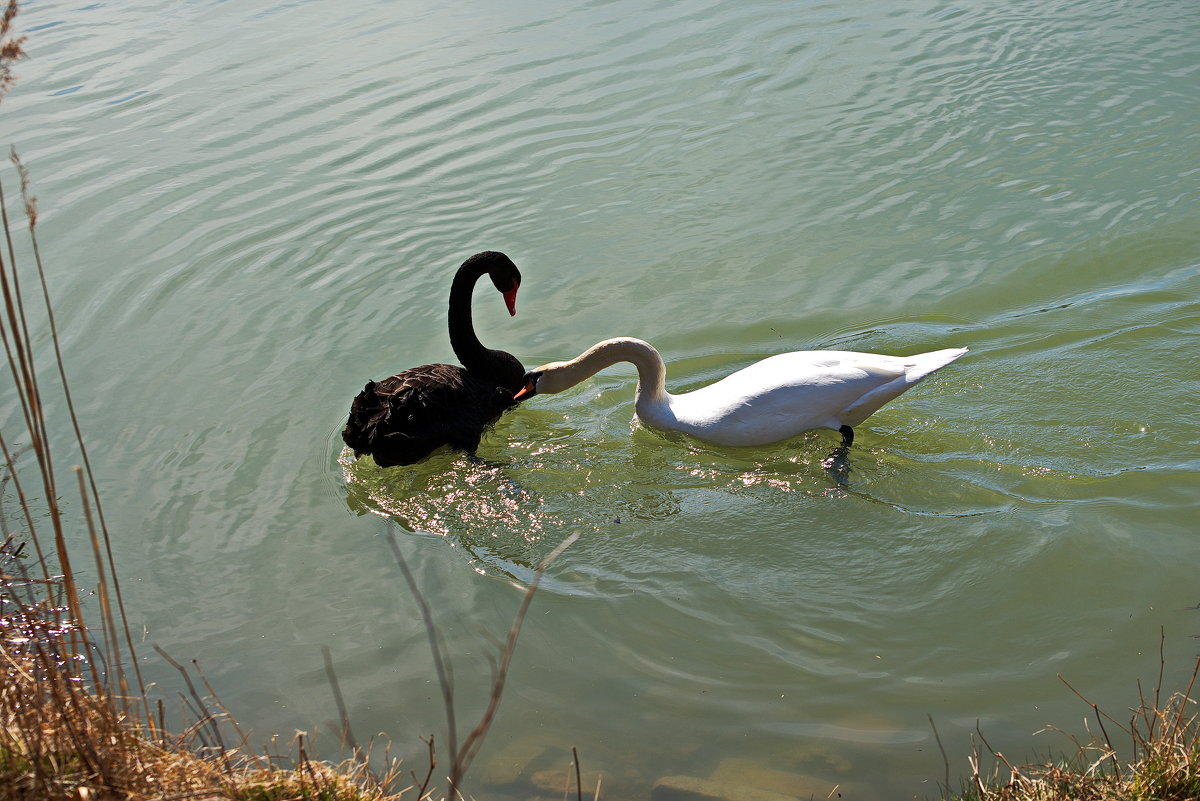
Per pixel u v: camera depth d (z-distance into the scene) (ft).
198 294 32.63
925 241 33.76
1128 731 15.66
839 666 17.81
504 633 19.06
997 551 20.39
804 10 53.21
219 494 24.09
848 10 52.90
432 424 24.94
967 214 34.99
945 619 18.78
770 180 37.86
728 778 15.56
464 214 36.52
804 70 46.16
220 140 42.24
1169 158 37.09
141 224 36.37
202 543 22.36
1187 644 17.42
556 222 36.01
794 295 31.60
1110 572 19.48
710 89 44.86
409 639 19.07
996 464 23.56
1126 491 22.02
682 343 29.99
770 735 16.34
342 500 23.93
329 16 55.67
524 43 50.70
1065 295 30.53
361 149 41.11
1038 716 16.29
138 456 25.57
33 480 24.72
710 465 24.77
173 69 49.32
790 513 22.40
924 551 20.67
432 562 21.38
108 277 33.37
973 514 21.74
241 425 26.76
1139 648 17.49
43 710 13.83
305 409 27.37
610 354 26.21
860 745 16.02
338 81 47.16
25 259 34.35
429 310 31.81
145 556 21.94
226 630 19.56
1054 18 50.14
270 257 34.45
